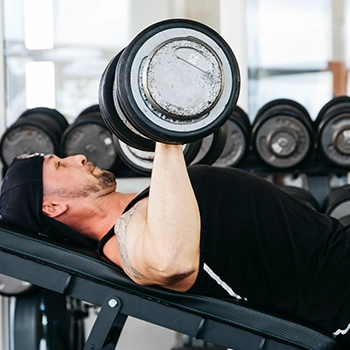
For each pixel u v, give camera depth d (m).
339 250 1.77
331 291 1.76
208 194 1.75
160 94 1.33
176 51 1.34
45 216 1.94
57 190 1.95
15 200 1.94
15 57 3.92
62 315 2.57
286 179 3.68
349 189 2.79
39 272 1.90
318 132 2.94
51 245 1.89
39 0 3.93
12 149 2.89
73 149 2.83
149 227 1.54
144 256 1.57
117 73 1.36
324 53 4.05
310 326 1.78
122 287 1.83
